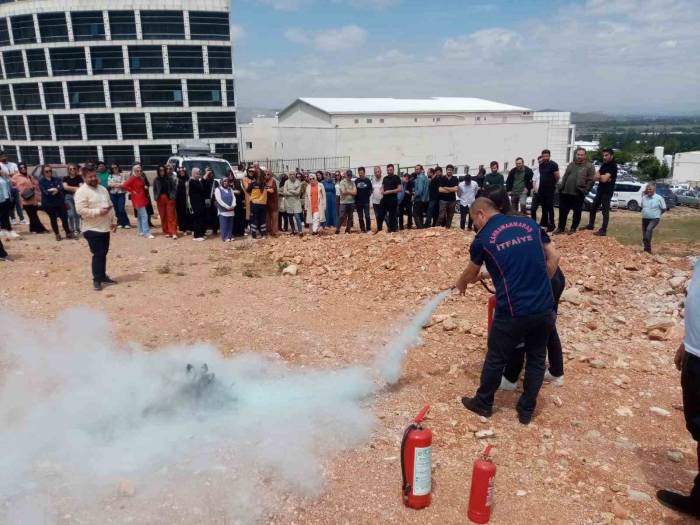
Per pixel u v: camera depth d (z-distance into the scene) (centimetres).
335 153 4544
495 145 5428
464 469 358
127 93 5072
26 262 948
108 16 4891
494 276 396
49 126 5209
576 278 793
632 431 408
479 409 426
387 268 870
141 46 4972
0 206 1195
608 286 774
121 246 1127
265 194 1215
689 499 316
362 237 1062
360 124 5100
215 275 881
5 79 5300
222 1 5038
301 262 956
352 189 1293
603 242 938
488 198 412
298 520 303
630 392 471
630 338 607
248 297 750
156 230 1359
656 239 1414
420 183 1315
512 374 467
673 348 575
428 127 4906
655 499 329
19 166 1270
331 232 1349
